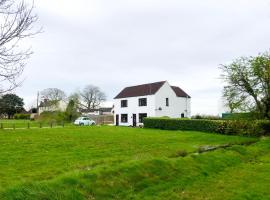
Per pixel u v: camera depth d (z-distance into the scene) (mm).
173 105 69438
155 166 15523
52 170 15352
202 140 31703
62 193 10430
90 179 12211
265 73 34031
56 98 103188
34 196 9703
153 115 66125
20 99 116812
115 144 26766
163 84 68000
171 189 13500
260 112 36156
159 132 40656
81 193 10977
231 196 12766
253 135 36188
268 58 35438
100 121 84312
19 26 7805
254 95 35688
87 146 25031
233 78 36375
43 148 23266
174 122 46438
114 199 11578
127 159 18641
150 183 13758
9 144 24859
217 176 16391
